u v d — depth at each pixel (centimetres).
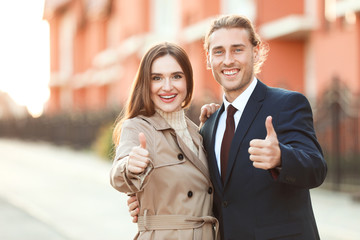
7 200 926
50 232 661
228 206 260
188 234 262
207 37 277
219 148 279
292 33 1184
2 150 2347
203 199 272
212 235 272
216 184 269
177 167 267
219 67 267
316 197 761
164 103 279
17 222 730
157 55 276
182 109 293
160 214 266
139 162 221
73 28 3000
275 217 248
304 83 1269
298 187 248
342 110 845
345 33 1037
